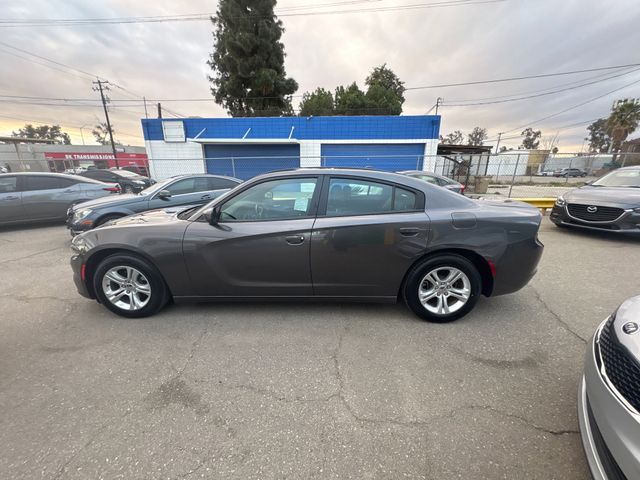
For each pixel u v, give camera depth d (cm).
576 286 359
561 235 607
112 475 147
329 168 283
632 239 570
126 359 233
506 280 268
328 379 210
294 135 1519
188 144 1549
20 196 692
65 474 147
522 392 196
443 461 152
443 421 175
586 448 137
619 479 117
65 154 3244
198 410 185
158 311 299
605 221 548
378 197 271
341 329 269
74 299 338
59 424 175
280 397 195
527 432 167
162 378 213
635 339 132
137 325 280
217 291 281
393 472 147
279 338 257
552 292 343
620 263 439
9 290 364
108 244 275
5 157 2697
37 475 146
